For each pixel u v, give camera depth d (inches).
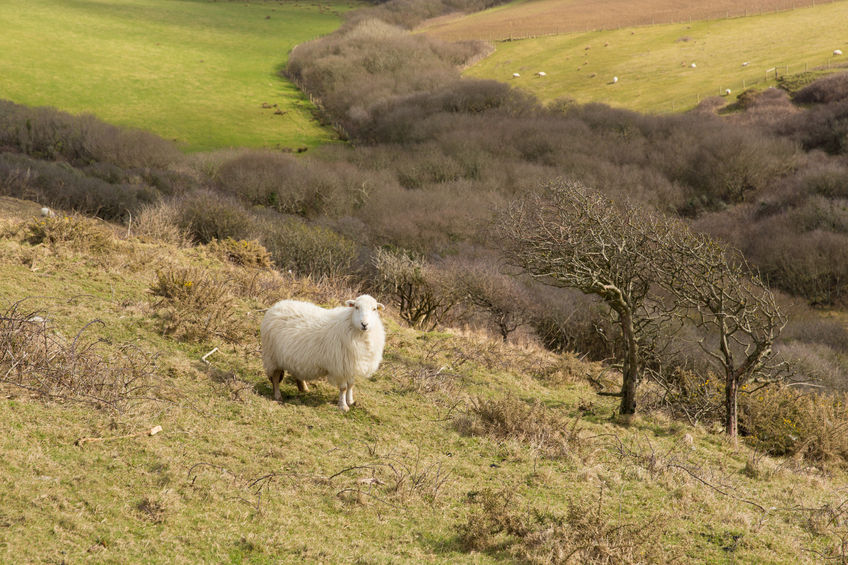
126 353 316.5
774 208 1771.7
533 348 609.3
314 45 3853.3
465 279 790.5
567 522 221.6
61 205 925.2
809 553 224.4
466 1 5078.7
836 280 1418.6
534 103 2834.6
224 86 3415.4
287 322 301.9
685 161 2023.9
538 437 312.2
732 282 366.9
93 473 213.9
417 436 302.2
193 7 5017.2
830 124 2113.7
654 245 367.9
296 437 274.5
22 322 282.0
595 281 348.5
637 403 420.2
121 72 3378.4
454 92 2874.0
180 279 419.8
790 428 384.8
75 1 4586.6
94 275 428.5
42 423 235.9
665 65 3189.0
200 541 191.0
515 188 1790.1
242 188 1686.8
